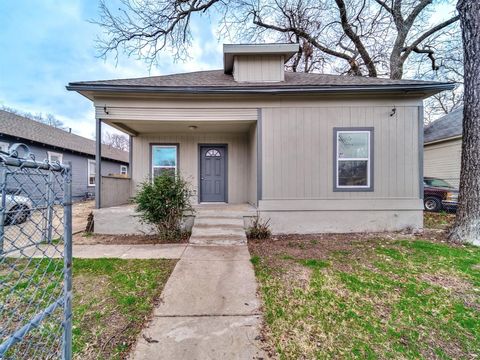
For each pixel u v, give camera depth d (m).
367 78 6.74
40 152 11.47
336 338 2.00
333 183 5.56
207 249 4.26
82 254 4.03
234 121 5.80
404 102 5.54
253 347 1.89
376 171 5.54
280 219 5.54
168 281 2.97
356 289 2.78
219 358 1.77
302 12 11.78
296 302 2.52
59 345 1.79
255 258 3.77
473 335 2.04
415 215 5.52
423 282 2.95
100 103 5.48
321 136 5.59
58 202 1.36
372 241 4.76
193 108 5.66
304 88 5.27
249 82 6.35
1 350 1.06
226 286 2.85
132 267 3.45
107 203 5.91
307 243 4.70
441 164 11.55
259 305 2.46
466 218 4.42
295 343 1.94
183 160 7.56
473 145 4.32
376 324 2.17
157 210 4.85
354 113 5.57
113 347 1.87
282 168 5.57
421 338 2.00
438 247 4.21
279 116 5.61
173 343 1.92
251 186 6.80
